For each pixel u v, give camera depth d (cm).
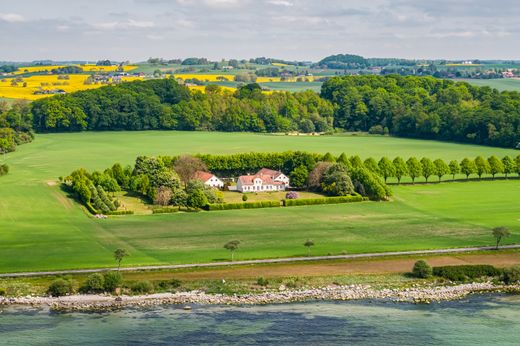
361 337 14962
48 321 15712
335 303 16862
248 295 17200
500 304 16838
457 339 14912
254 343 14650
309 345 14575
